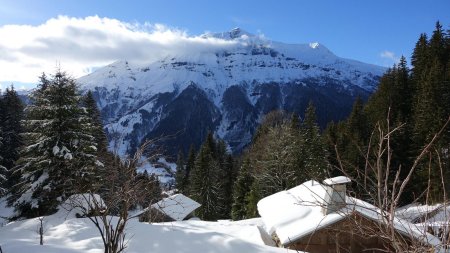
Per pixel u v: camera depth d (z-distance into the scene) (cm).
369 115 5453
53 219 1622
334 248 1422
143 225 1171
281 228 1652
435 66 4347
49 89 2175
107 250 770
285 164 4000
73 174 1870
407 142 3844
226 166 6238
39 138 2153
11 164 4425
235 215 4681
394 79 5556
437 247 287
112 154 828
